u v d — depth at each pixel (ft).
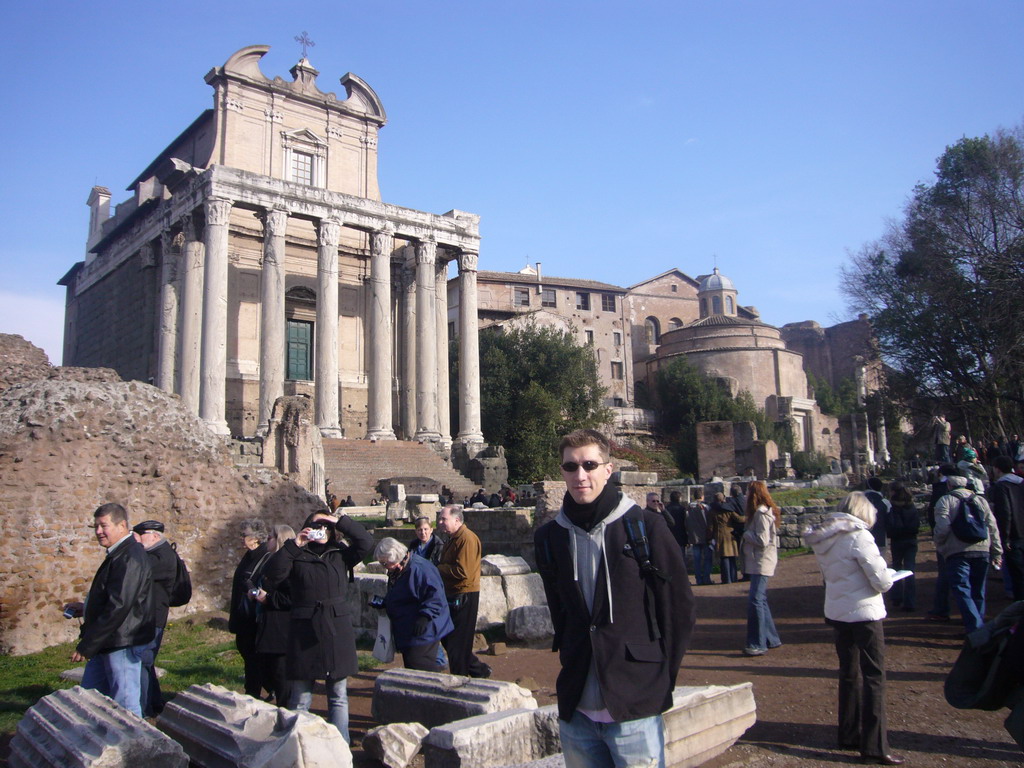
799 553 62.64
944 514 31.60
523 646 35.45
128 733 16.80
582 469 13.60
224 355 121.39
